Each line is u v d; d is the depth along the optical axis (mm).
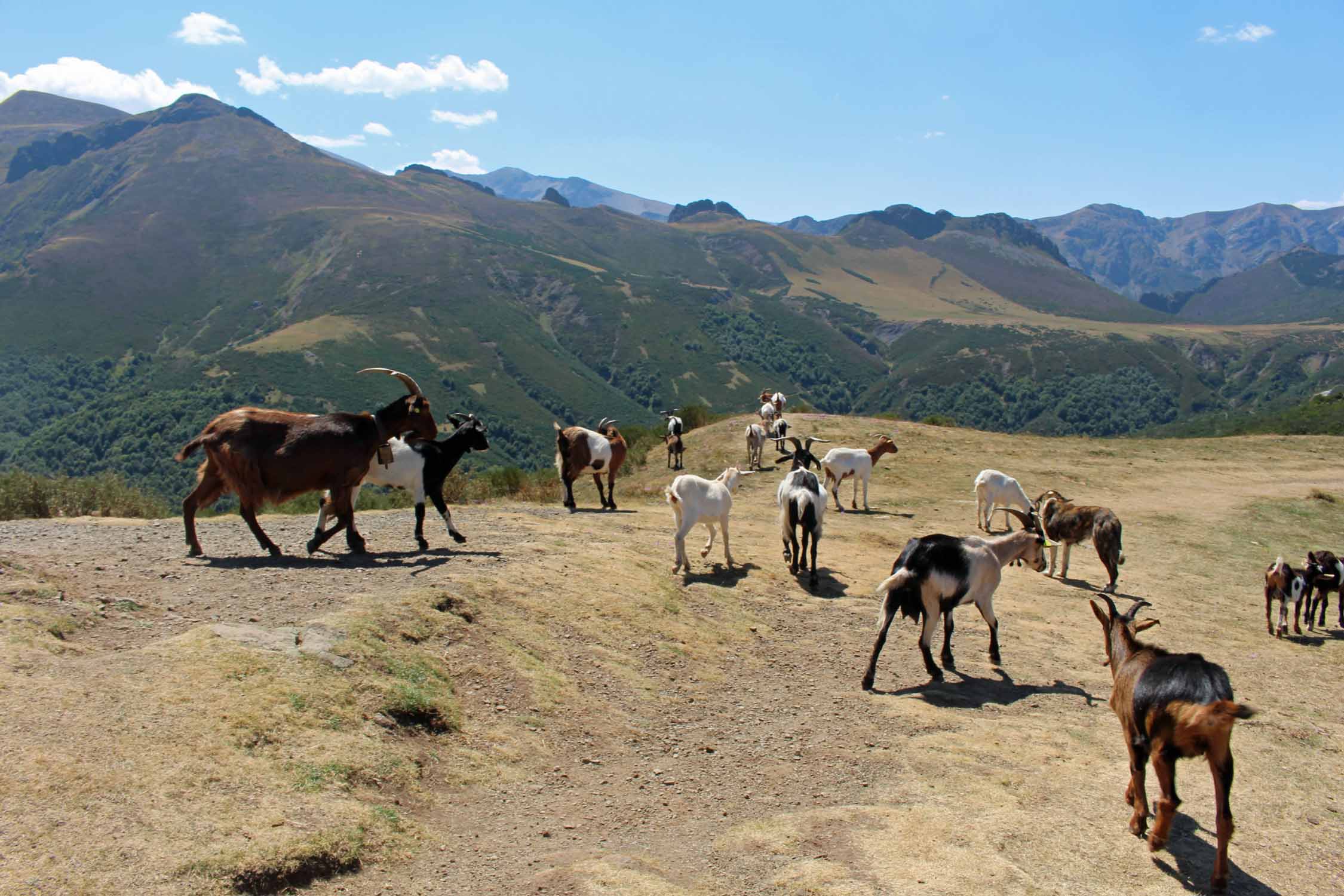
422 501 10258
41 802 4070
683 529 11000
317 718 5414
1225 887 4879
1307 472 26781
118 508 13297
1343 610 12359
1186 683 5086
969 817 5500
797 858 4840
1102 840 5387
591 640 8039
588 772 6012
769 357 198500
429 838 4742
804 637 9547
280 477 8969
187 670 5527
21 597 6383
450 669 6695
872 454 19250
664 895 4250
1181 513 20828
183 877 3840
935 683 8539
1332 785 6719
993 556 8969
